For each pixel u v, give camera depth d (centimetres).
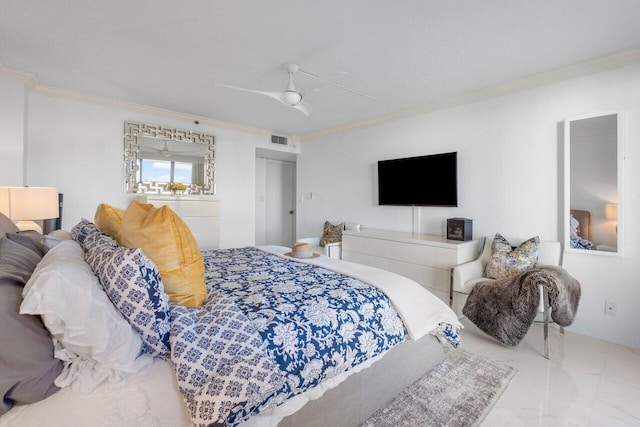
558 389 187
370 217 459
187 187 444
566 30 216
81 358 96
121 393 93
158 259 123
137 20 210
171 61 271
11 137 290
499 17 203
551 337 262
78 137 361
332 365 128
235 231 498
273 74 296
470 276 286
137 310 101
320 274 198
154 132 416
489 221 332
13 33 227
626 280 249
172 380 100
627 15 198
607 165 256
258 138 519
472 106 344
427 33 223
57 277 90
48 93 339
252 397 94
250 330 114
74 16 206
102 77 306
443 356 217
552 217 289
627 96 247
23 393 83
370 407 159
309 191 559
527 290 226
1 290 88
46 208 257
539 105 295
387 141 435
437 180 368
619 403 174
